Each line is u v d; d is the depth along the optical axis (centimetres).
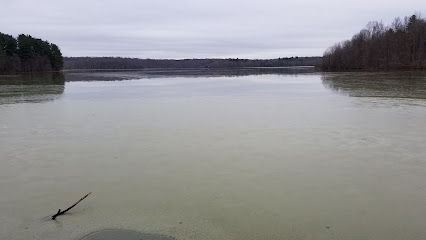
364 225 665
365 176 891
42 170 956
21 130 1419
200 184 856
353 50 7956
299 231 647
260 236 633
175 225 670
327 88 3103
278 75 6050
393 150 1090
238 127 1435
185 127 1448
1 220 692
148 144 1196
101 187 845
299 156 1050
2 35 8119
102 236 631
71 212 722
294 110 1848
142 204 755
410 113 1680
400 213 706
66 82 4538
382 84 3325
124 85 3944
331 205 743
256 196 788
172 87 3566
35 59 8619
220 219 691
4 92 3048
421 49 7162
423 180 859
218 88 3353
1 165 994
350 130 1354
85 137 1295
